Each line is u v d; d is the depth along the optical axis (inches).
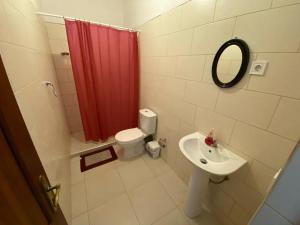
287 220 18.1
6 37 25.0
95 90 87.7
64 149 70.1
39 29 59.9
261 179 41.1
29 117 29.7
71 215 56.5
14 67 26.1
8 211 13.9
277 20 32.0
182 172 73.7
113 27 79.7
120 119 105.0
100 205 60.8
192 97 59.0
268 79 35.6
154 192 67.5
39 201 18.6
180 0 55.2
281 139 35.5
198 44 51.9
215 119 51.3
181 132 69.1
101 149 94.9
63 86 96.7
